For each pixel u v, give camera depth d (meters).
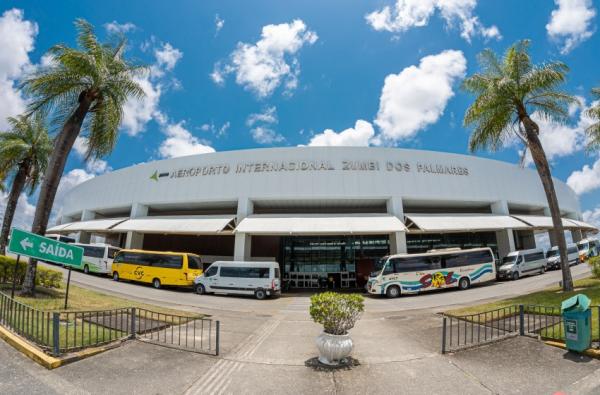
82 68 12.02
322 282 32.09
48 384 5.12
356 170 28.84
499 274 25.56
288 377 5.76
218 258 33.72
